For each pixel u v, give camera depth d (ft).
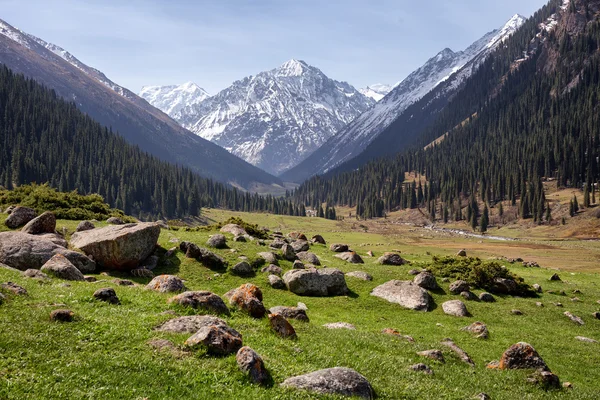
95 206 174.19
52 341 48.62
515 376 66.39
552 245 461.78
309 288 118.42
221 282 116.16
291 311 85.20
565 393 62.95
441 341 87.20
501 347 88.94
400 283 126.00
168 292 83.46
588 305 135.03
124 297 71.77
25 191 174.50
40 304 59.52
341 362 57.21
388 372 57.57
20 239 97.09
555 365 83.30
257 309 74.74
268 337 61.46
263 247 151.33
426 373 60.80
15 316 53.42
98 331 53.06
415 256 204.13
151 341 52.21
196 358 49.47
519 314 120.88
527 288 143.64
